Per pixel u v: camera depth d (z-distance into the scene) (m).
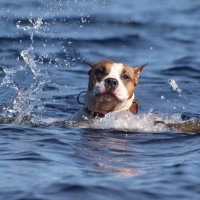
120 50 33.75
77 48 32.06
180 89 25.34
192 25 41.59
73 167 14.37
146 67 30.30
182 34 38.56
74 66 28.81
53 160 14.83
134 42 35.38
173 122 20.06
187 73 29.17
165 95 24.42
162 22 41.75
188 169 14.18
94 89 19.44
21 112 20.17
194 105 23.17
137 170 14.27
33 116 20.27
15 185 12.77
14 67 26.50
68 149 15.95
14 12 38.31
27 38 32.22
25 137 16.91
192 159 15.31
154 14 45.09
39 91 22.45
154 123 19.20
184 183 13.09
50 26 35.34
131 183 12.99
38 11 39.03
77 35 34.47
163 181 13.20
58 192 12.18
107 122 18.94
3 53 29.42
